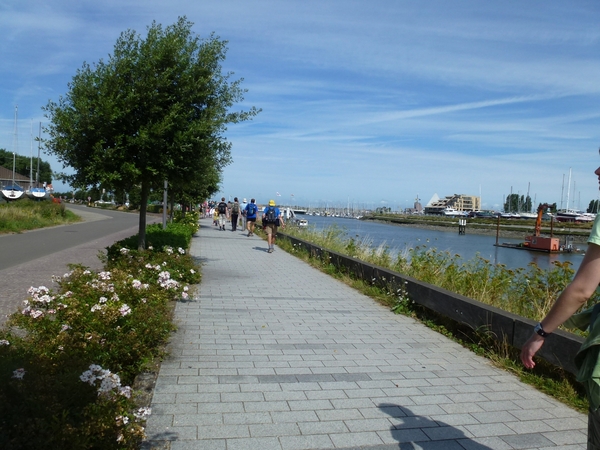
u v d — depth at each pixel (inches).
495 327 232.5
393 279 348.5
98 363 172.1
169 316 271.6
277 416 162.1
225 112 458.9
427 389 191.0
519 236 2265.0
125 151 396.8
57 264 511.2
